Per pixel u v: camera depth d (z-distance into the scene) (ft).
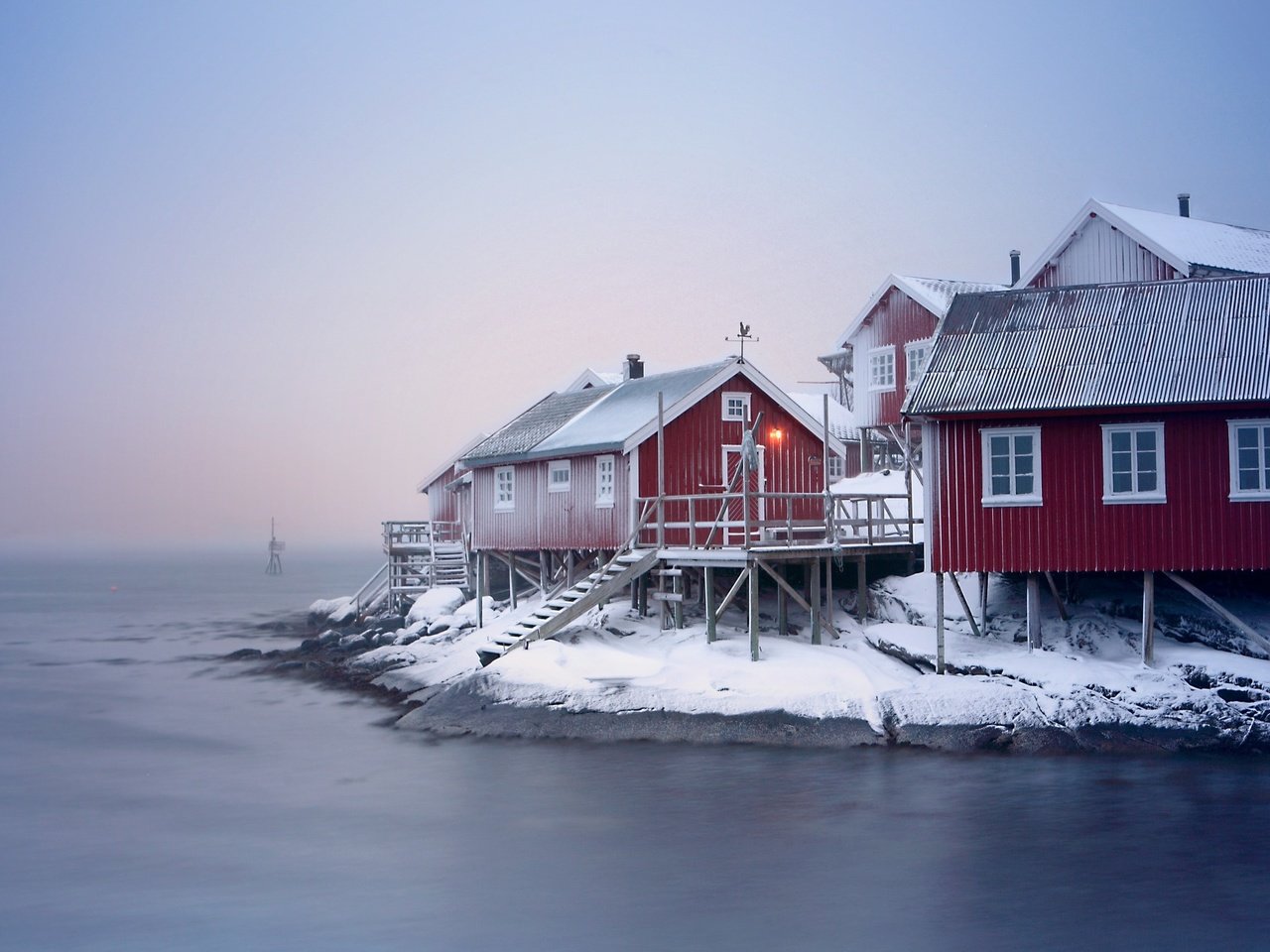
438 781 79.87
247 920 56.80
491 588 151.94
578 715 91.04
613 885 60.08
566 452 122.31
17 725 107.76
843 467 172.04
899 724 85.35
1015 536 91.56
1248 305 93.50
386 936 54.54
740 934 53.62
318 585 413.18
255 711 111.75
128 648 181.88
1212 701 82.74
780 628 105.91
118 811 76.02
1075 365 92.48
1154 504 88.94
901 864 61.82
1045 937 52.49
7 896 60.64
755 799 73.46
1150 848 63.26
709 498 103.24
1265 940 51.88
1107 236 132.26
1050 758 81.05
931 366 96.07
